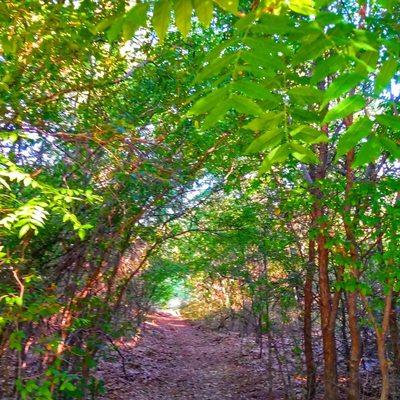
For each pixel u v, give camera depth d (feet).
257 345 39.24
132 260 23.36
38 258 14.42
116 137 12.03
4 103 10.24
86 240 15.17
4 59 11.81
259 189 24.57
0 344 11.78
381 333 16.29
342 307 24.20
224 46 4.51
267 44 4.40
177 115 15.99
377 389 23.44
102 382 18.31
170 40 16.63
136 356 37.73
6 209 9.18
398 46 4.42
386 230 15.49
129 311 29.81
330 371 20.56
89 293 17.01
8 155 11.37
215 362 40.52
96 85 13.75
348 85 4.04
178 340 53.83
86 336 17.20
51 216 13.39
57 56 12.19
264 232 24.36
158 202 17.81
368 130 4.13
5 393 12.09
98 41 13.91
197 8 4.75
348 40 4.30
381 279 15.30
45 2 11.19
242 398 28.32
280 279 24.85
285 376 30.50
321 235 18.45
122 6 10.91
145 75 16.81
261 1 4.65
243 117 15.23
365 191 15.30
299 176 21.61
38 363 13.10
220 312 54.95
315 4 4.69
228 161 20.58
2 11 10.11
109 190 14.23
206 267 30.14
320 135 4.83
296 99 4.67
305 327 24.34
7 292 10.44
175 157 16.92
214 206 25.29
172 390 30.50
